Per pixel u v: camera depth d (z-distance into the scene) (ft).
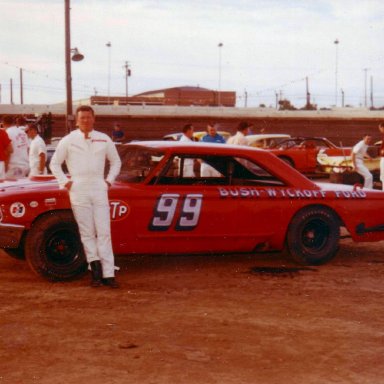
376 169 66.13
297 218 26.50
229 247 25.86
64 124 145.28
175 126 150.00
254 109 153.79
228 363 15.65
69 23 83.51
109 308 20.18
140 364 15.46
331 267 26.84
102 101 207.10
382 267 27.04
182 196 24.89
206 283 23.73
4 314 19.36
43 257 23.25
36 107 146.82
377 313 20.18
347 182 55.31
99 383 14.25
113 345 16.75
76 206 22.45
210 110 151.84
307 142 81.05
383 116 155.63
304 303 21.16
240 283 23.80
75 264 23.61
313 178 78.28
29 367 15.15
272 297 21.84
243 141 41.75
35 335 17.44
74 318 19.04
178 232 24.98
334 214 27.12
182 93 219.41
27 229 23.29
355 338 17.72
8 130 38.27
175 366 15.37
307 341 17.38
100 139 22.56
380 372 15.30
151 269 25.99
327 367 15.55
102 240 22.75
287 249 26.81
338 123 153.17
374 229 27.61
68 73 84.23
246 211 25.72
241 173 26.09
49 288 22.63
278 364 15.66
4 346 16.56
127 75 231.30
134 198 24.34
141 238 24.54
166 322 18.79
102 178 22.79
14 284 23.15
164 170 24.98
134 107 148.15
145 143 26.76
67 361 15.57
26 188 23.73
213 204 25.30
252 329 18.29
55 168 22.38
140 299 21.33
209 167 25.61
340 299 21.77
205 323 18.75
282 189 26.43
